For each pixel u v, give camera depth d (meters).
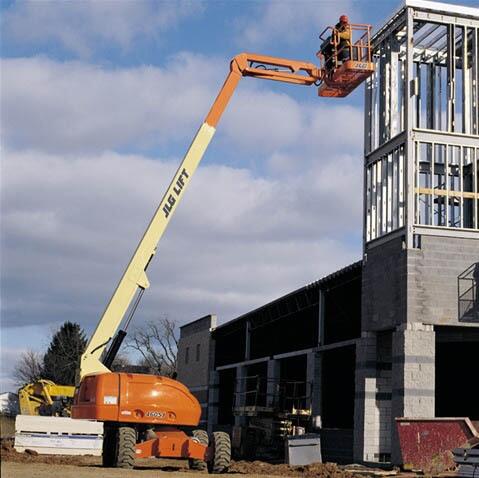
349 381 34.19
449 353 32.38
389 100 30.75
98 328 24.27
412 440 24.55
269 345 43.59
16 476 18.00
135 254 25.12
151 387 22.95
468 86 30.08
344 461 33.22
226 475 21.31
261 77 28.45
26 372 100.44
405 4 29.39
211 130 27.05
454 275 28.16
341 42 28.59
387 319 28.92
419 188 28.61
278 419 37.28
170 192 26.09
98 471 20.56
